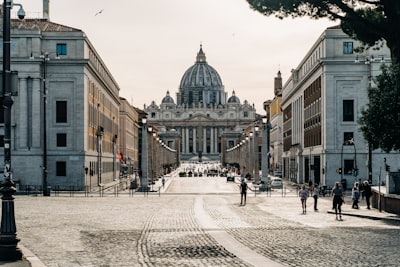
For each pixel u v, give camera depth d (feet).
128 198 206.59
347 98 266.98
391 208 132.57
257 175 322.34
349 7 140.97
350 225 108.58
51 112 268.62
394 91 132.67
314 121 300.81
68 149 268.62
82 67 268.41
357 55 265.54
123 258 69.62
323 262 65.00
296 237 88.48
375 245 78.69
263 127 269.03
